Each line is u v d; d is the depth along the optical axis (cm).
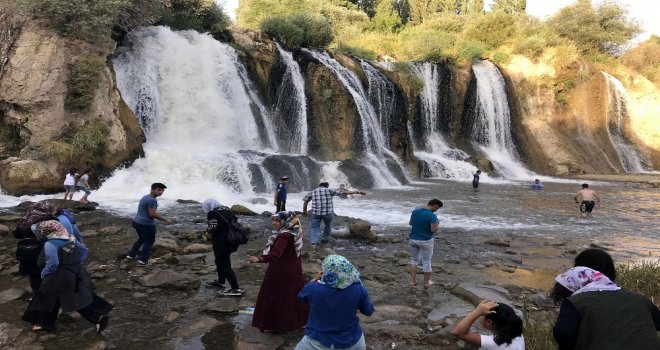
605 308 287
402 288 783
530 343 519
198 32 2709
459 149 3744
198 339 548
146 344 532
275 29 3102
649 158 4294
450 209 1766
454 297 744
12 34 1877
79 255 552
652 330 281
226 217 705
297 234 562
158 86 2391
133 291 710
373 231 1291
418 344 554
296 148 2758
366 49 4003
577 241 1254
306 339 395
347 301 388
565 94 4322
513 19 4681
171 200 1630
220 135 2478
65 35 1897
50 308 536
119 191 1730
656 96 4516
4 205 1438
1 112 1856
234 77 2636
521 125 4116
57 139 1761
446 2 6581
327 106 2822
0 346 511
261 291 556
